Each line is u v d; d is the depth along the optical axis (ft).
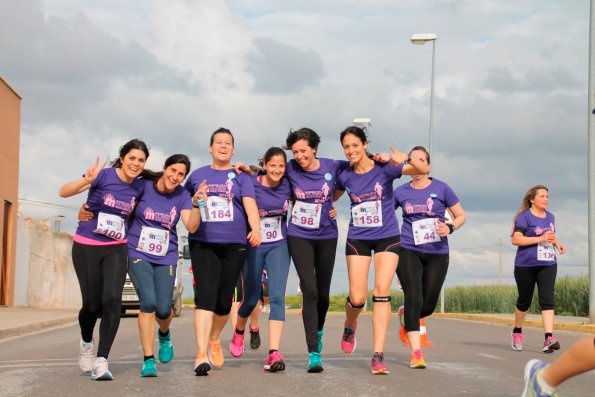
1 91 83.20
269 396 20.45
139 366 28.02
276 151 25.12
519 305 36.01
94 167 23.21
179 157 24.23
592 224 55.52
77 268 24.25
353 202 26.04
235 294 33.19
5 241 86.89
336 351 34.30
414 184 28.76
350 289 26.35
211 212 24.91
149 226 24.62
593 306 55.72
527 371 14.66
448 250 28.71
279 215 26.03
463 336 47.55
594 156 54.80
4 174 84.69
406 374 25.09
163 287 24.99
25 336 49.24
